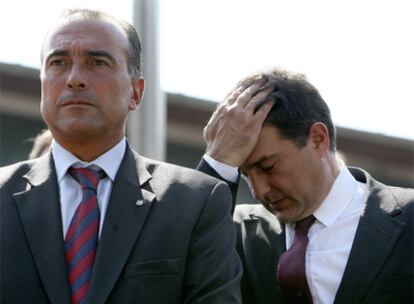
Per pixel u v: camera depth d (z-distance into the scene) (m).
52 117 6.37
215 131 7.22
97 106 6.34
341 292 7.02
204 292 6.16
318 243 7.19
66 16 6.53
